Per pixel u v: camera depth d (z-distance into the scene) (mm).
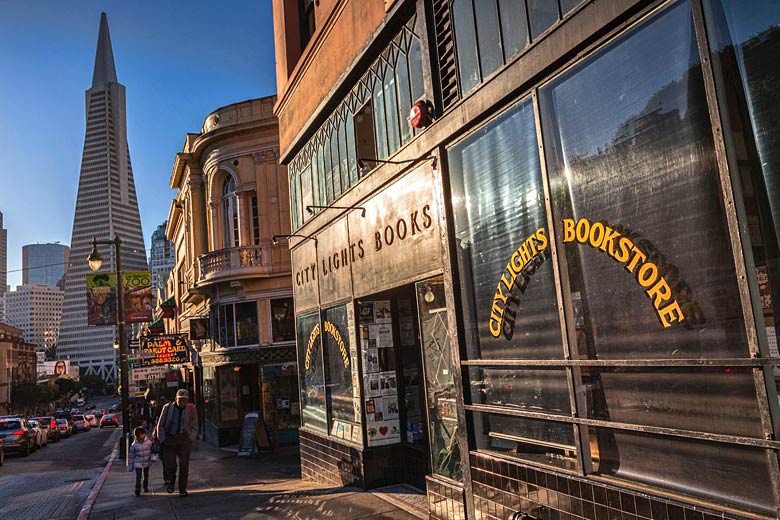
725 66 3389
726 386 3438
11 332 123875
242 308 21031
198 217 24969
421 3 6691
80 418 50812
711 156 3494
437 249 6469
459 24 6066
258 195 21078
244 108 21469
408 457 8375
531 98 4988
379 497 7832
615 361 4098
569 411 4625
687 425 3660
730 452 3420
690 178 3619
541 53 4766
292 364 20453
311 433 10672
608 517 4152
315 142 10664
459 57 6074
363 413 8484
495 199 5496
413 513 6953
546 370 4875
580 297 4473
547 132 4777
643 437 3979
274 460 16922
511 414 5246
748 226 3275
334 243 9602
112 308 22531
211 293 22734
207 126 22875
